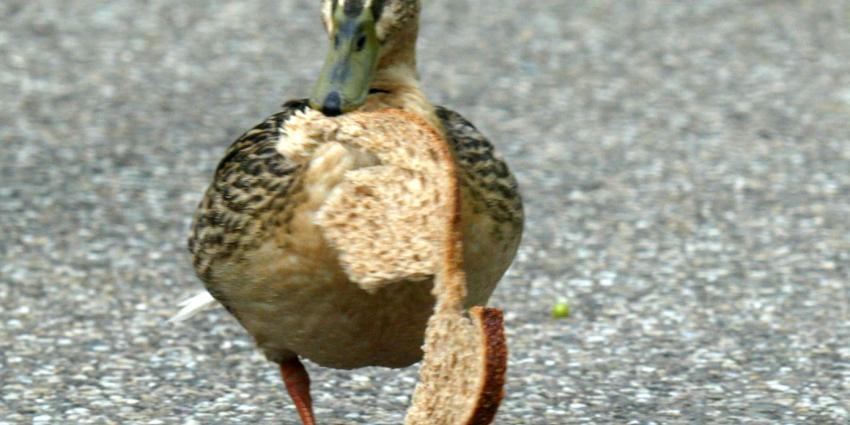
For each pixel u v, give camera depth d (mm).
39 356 10055
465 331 5742
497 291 11641
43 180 14523
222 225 7367
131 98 17719
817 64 19625
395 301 7047
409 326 7242
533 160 15523
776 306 11250
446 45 20359
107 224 13266
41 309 11062
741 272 12102
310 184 6875
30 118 16750
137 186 14445
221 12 22062
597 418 8992
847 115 17344
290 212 6980
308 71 19188
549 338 10547
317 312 7188
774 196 14336
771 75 19094
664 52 20188
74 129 16375
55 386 9500
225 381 9672
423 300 7055
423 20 21656
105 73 18781
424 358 5875
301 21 21734
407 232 6109
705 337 10555
